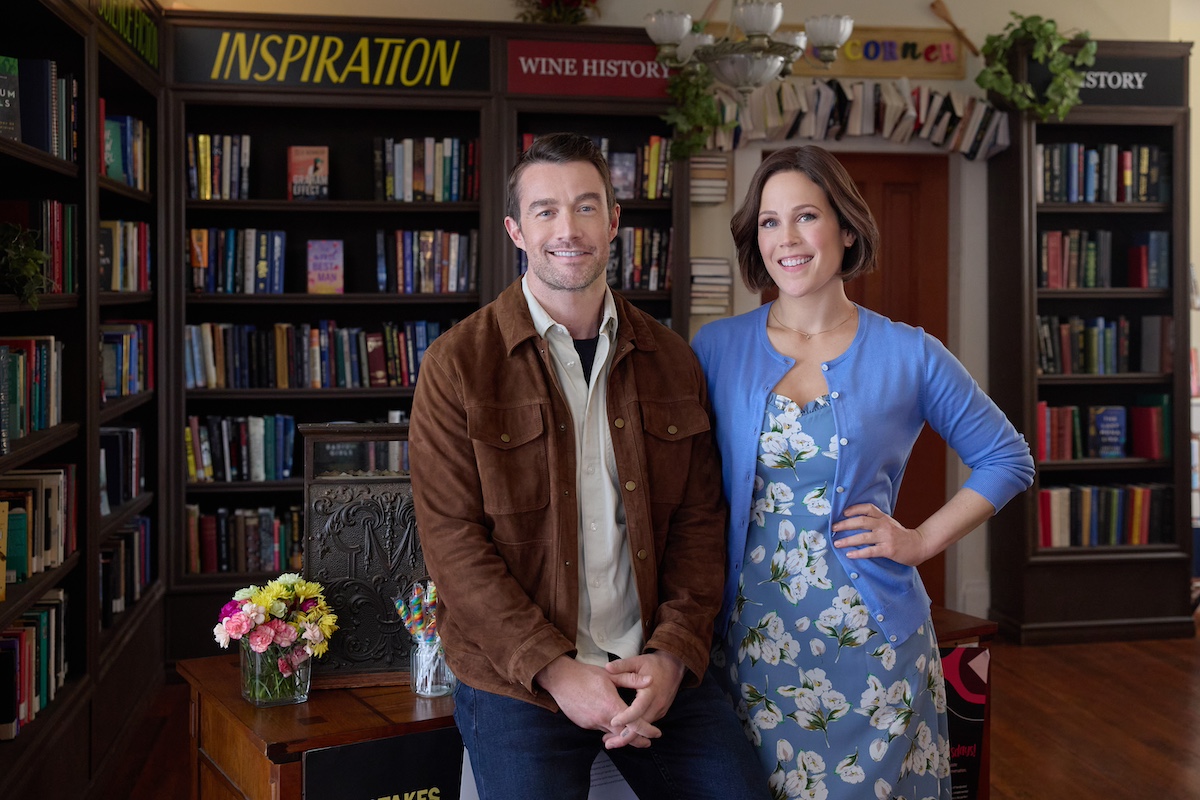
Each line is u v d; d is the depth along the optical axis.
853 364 2.02
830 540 1.97
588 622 1.92
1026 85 4.79
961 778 2.37
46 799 2.77
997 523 5.22
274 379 4.61
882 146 5.14
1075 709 4.09
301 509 4.70
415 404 1.97
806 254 2.00
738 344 2.12
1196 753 3.65
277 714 2.04
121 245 4.01
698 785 1.86
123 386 3.96
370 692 2.17
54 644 3.02
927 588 5.46
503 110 4.56
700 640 1.89
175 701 4.13
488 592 1.82
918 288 5.36
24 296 2.66
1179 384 5.04
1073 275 5.04
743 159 5.07
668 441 2.00
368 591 2.23
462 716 1.94
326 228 4.84
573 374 1.96
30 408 2.91
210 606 4.47
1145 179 5.05
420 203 4.57
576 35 4.59
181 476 4.44
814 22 3.89
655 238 4.83
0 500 2.80
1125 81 4.94
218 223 4.76
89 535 3.22
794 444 1.99
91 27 3.28
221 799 2.18
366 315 4.89
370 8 4.84
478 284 4.69
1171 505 5.09
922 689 2.02
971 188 5.21
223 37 4.37
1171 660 4.72
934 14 5.14
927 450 5.42
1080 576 5.02
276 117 4.80
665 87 4.66
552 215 1.91
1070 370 5.07
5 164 2.91
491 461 1.87
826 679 1.96
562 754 1.81
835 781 1.95
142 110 4.32
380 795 1.98
